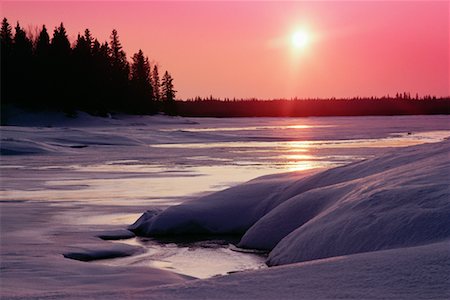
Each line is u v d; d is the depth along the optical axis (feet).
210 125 338.54
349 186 42.96
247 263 39.40
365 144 165.89
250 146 163.63
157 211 51.88
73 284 30.40
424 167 42.32
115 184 80.38
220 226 48.70
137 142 177.68
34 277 31.65
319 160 116.67
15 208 59.41
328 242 35.29
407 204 34.99
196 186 77.46
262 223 44.52
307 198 44.09
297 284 22.75
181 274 34.37
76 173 95.96
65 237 45.01
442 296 20.54
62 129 195.11
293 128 291.58
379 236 33.22
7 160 122.31
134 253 41.88
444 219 32.27
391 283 22.09
